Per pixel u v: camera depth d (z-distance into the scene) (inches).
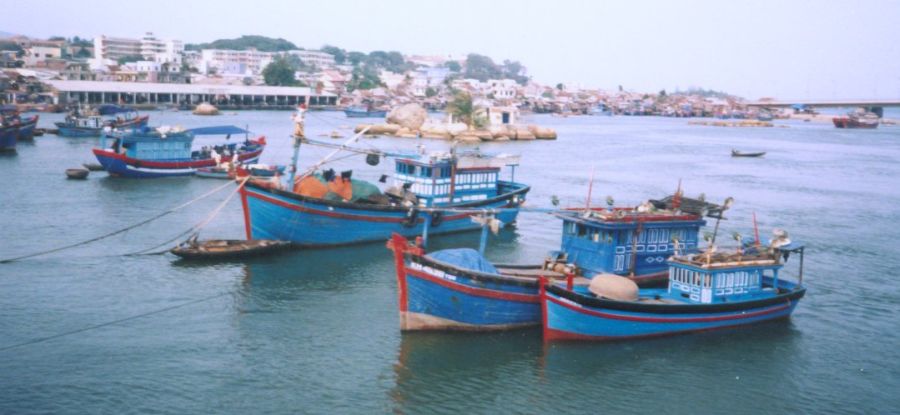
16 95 6186.0
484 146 4773.6
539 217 2209.6
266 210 1609.3
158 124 5260.8
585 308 1095.0
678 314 1154.7
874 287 1494.8
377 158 1844.2
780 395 999.0
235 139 4439.0
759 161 4116.6
